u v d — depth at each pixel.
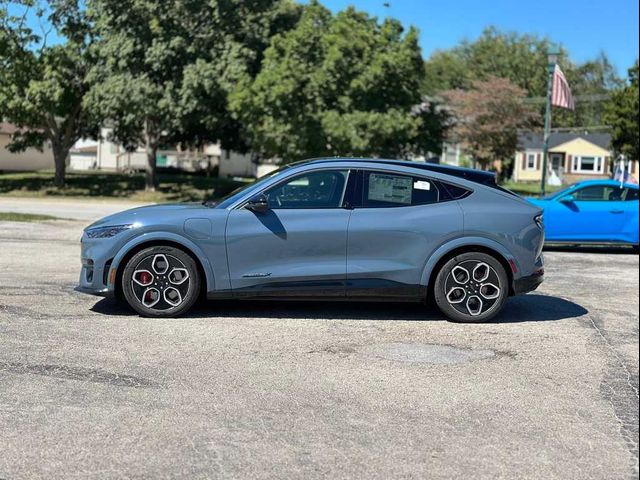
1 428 4.23
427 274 7.01
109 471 3.72
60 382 5.04
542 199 14.59
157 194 33.78
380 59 25.31
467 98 40.72
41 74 31.77
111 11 29.38
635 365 5.80
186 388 4.99
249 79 26.86
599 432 4.38
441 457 3.97
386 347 6.17
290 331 6.62
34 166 52.53
